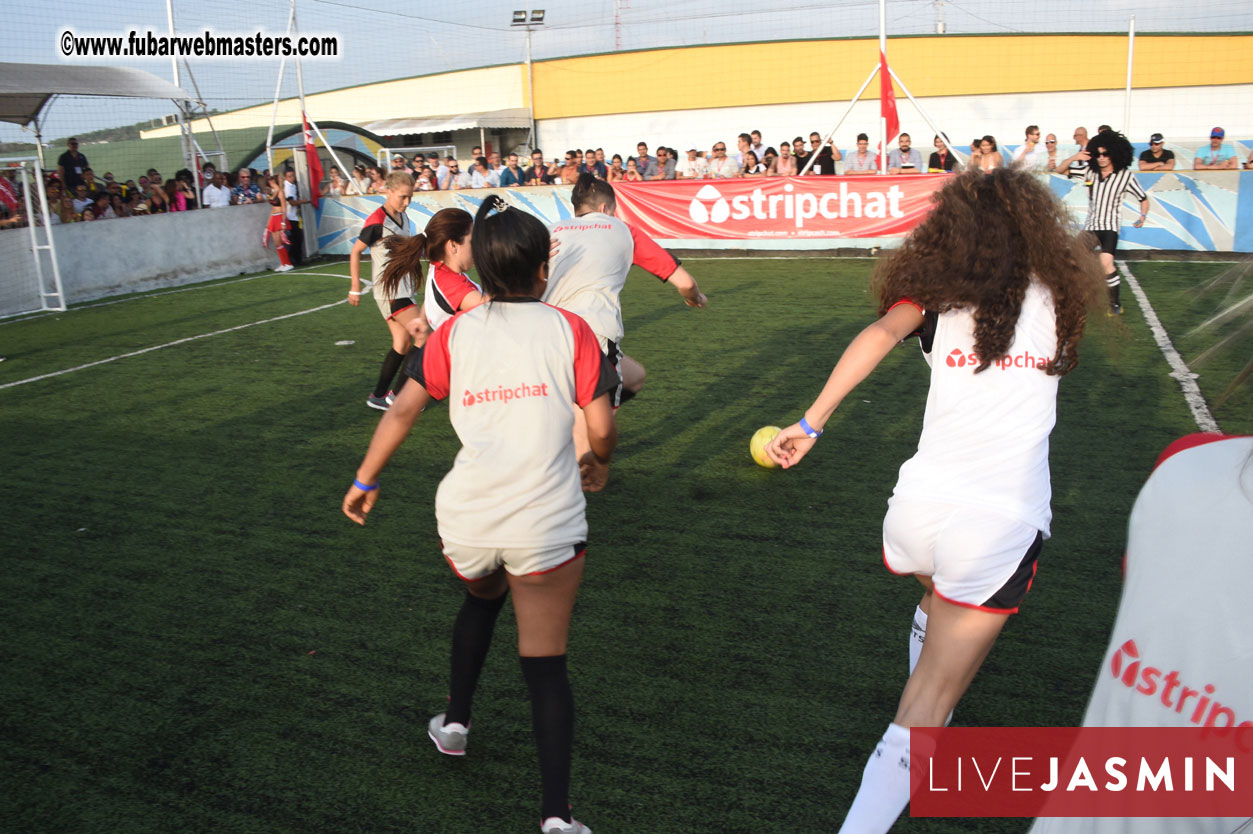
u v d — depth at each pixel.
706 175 17.22
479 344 2.43
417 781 2.78
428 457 5.64
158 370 8.06
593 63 25.03
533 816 2.62
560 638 2.49
